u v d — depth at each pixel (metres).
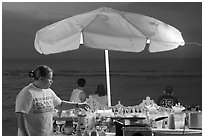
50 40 3.69
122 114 4.48
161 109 4.49
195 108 4.28
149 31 3.65
